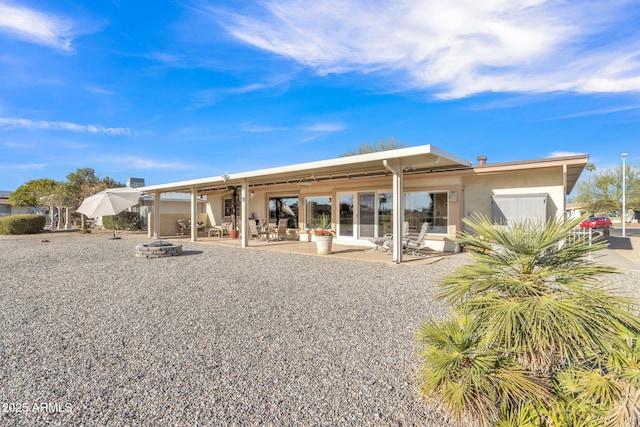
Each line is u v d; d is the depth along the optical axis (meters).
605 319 1.85
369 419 2.26
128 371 2.97
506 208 10.40
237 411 2.37
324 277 7.12
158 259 9.86
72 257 10.34
